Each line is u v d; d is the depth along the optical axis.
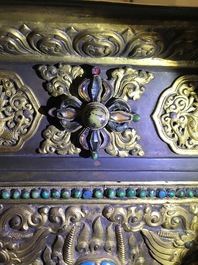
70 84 0.66
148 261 0.72
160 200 0.71
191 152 0.71
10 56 0.65
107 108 0.66
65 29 0.61
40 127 0.68
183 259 0.73
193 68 0.69
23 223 0.68
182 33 0.62
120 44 0.63
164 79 0.69
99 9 0.59
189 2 0.79
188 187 0.71
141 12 0.59
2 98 0.66
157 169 0.70
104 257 0.70
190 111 0.70
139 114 0.69
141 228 0.71
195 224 0.72
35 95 0.67
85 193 0.68
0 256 0.69
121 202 0.70
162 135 0.70
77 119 0.67
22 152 0.68
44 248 0.69
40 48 0.63
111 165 0.69
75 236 0.69
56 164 0.68
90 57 0.66
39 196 0.68
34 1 0.58
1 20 0.60
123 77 0.67
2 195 0.67
